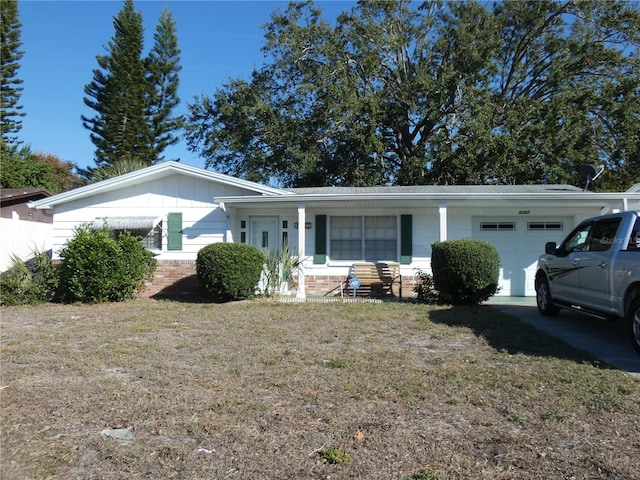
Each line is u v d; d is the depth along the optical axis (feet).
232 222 46.06
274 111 88.38
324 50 83.61
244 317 31.68
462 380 17.60
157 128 120.78
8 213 73.26
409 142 88.38
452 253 35.99
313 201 42.27
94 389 16.83
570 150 74.02
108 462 11.60
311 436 12.99
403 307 35.78
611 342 23.95
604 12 81.71
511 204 42.55
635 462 11.40
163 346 23.36
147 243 46.50
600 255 24.25
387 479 10.79
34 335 26.30
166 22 122.93
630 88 76.13
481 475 10.90
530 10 86.48
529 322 29.63
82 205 47.26
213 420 14.10
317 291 45.98
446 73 80.69
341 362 20.07
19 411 14.84
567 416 14.19
